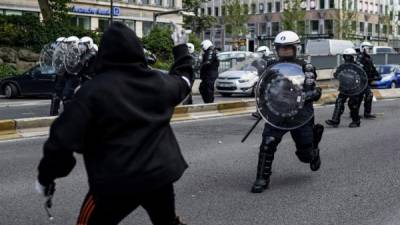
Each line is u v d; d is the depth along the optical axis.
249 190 6.77
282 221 5.54
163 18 55.09
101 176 3.09
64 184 7.03
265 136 6.66
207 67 14.99
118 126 3.10
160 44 38.19
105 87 3.09
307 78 6.44
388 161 8.67
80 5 46.41
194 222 5.46
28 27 30.59
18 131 11.15
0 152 9.38
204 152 9.38
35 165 8.27
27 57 29.62
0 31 29.52
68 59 11.58
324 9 83.94
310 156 6.80
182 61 3.66
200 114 14.66
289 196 6.50
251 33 91.88
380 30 92.25
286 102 6.45
